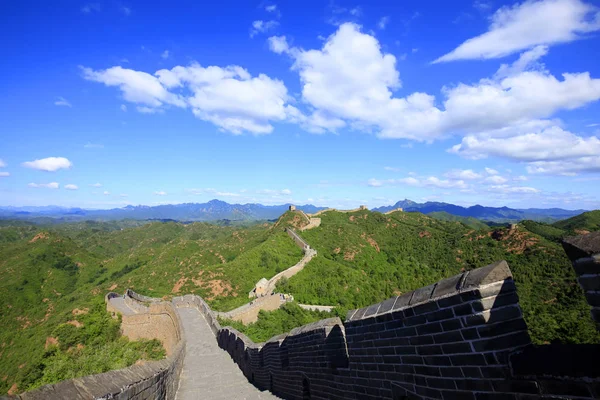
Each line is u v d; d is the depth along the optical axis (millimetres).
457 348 3629
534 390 2955
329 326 7027
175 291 51469
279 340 10391
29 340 43625
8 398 2672
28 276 79062
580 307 25547
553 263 45719
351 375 6008
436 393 3936
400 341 4598
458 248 70500
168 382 8539
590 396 2547
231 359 17531
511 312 3293
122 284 62906
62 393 3209
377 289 54000
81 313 44500
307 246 69188
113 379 4305
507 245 61500
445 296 3762
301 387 8531
